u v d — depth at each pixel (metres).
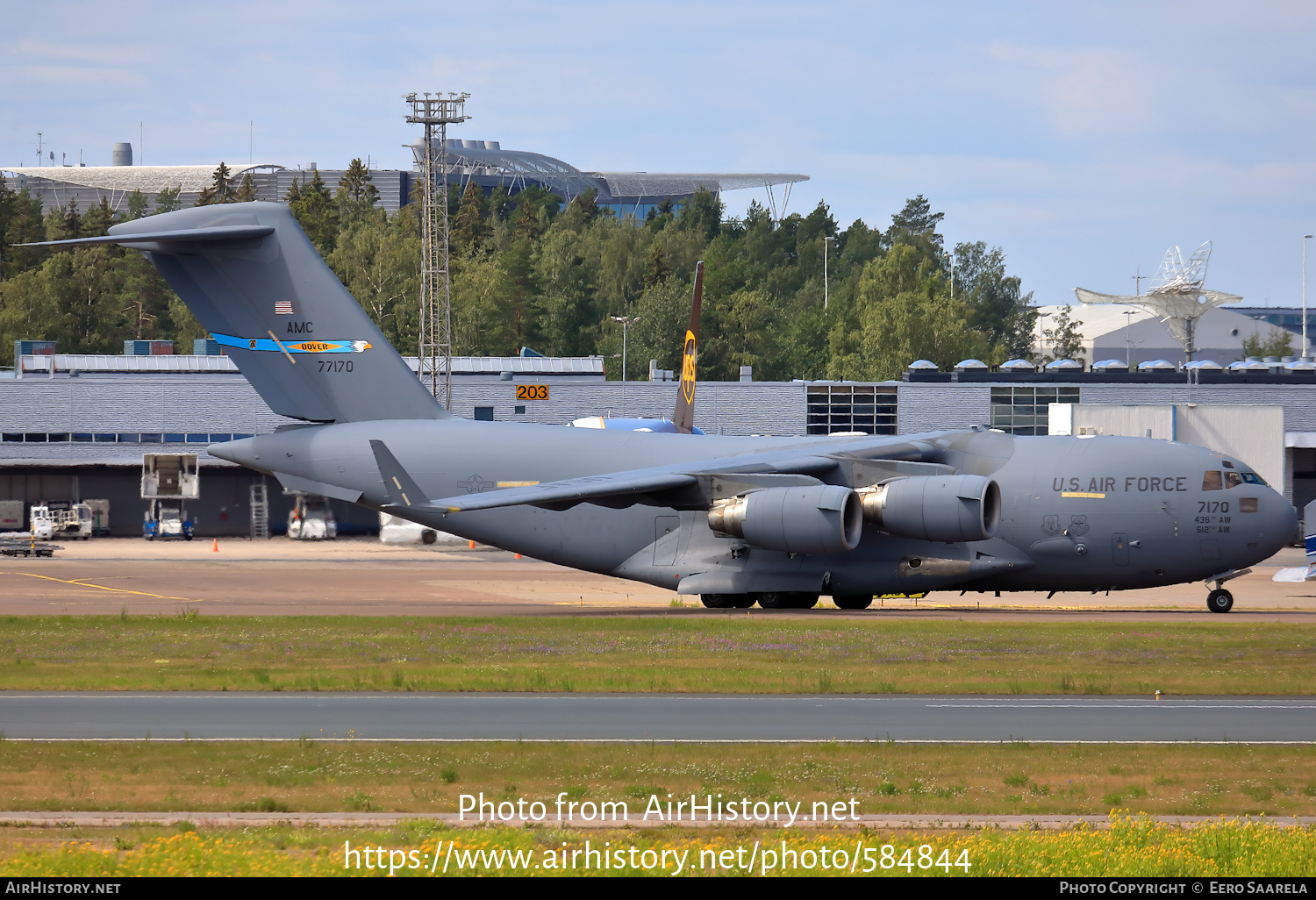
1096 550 113.06
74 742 57.75
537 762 54.41
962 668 80.31
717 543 116.38
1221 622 104.38
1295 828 43.31
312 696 71.69
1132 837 41.66
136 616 107.31
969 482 108.25
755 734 61.09
